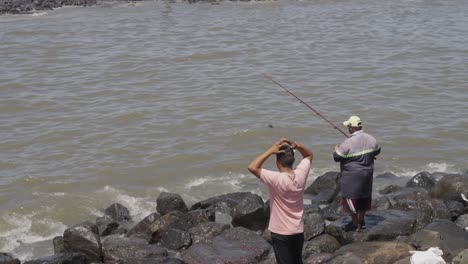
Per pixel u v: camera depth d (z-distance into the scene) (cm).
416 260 826
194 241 1135
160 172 1567
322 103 2050
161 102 2094
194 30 3372
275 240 721
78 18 3822
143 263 1041
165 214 1224
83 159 1652
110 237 1171
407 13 3850
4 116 1997
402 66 2512
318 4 4294
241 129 1827
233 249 1067
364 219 1096
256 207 1192
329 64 2569
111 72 2494
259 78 2369
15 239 1245
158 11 4069
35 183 1511
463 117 1905
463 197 1214
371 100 2073
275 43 3006
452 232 1025
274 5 4278
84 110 2034
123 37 3198
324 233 1058
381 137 1762
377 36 3136
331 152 1656
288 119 1903
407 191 1298
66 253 1063
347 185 1020
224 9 4119
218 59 2700
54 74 2483
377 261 922
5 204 1402
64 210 1373
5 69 2566
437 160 1614
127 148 1716
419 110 1973
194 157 1648
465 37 3075
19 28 3475
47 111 2036
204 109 2012
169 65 2594
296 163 1586
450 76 2353
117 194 1450
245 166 1595
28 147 1744
